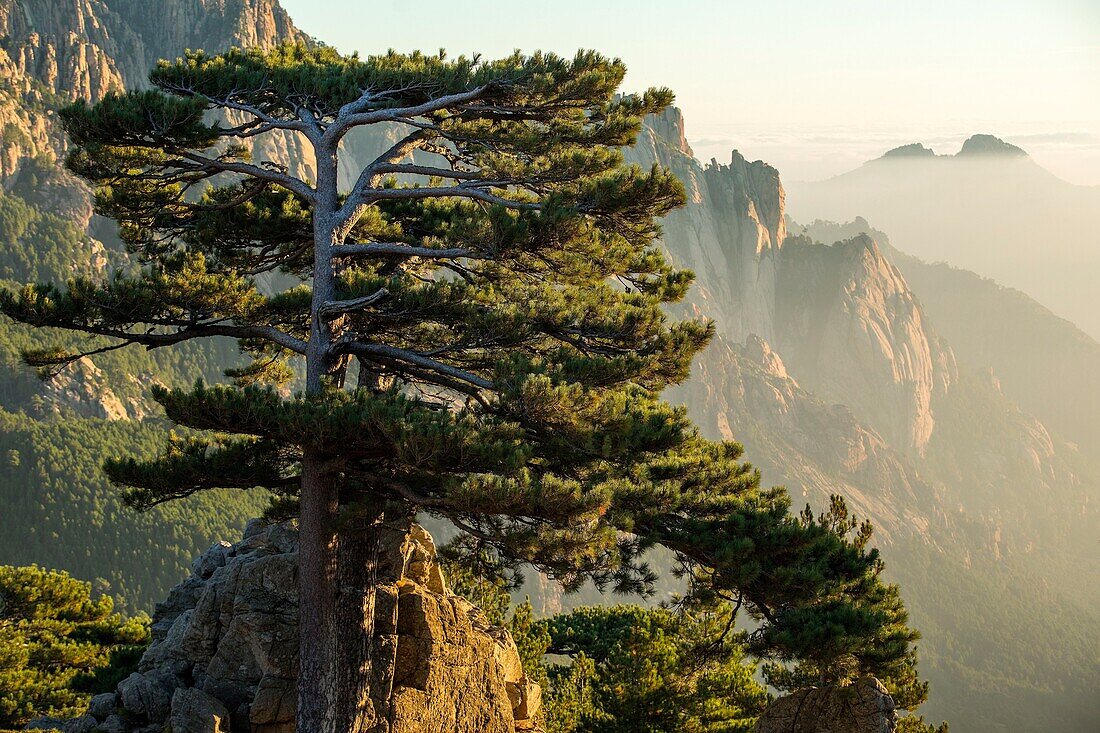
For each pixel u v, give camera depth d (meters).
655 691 23.42
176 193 17.97
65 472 140.88
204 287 16.72
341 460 14.84
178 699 15.69
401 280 16.02
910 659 15.67
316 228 16.94
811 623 14.71
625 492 15.04
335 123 17.28
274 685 16.22
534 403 13.92
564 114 17.77
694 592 16.38
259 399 14.17
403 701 16.45
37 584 26.42
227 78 17.77
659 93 17.83
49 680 21.73
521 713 18.78
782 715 16.53
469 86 17.23
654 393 18.02
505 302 16.27
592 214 16.80
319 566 15.43
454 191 17.27
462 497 12.98
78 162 16.81
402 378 17.62
